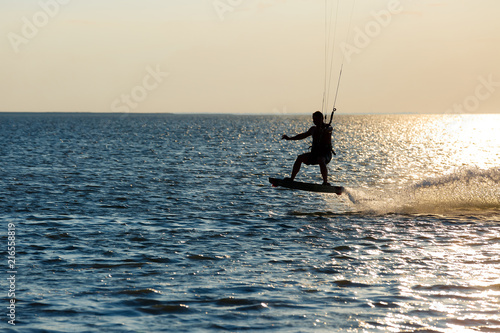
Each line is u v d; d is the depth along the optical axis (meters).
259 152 91.50
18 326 14.62
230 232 27.39
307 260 21.56
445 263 20.88
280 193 42.59
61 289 17.83
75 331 14.34
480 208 33.94
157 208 35.00
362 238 25.72
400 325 14.63
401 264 20.81
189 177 53.41
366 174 59.81
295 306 16.14
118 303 16.45
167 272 19.89
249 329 14.42
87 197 39.50
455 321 14.88
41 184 46.53
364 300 16.64
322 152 30.48
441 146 118.81
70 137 143.38
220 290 17.66
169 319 15.16
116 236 26.30
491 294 17.11
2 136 145.38
